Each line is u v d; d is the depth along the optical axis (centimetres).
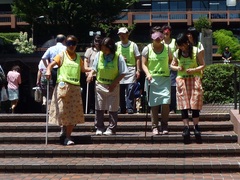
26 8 4466
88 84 1457
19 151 1152
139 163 1080
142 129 1293
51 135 1235
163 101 1208
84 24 4500
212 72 1584
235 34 5681
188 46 1171
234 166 1059
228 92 1580
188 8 5706
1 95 1923
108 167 1075
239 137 1160
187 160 1102
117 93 1230
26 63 2544
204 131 1273
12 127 1296
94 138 1208
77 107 1188
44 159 1137
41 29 4591
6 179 1041
